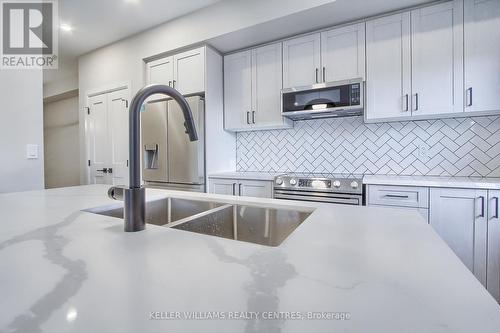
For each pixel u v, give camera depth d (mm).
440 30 2094
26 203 1186
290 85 2711
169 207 1434
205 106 2898
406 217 905
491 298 397
